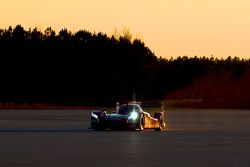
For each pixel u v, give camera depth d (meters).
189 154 39.94
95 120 67.88
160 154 39.66
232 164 34.59
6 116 108.94
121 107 70.88
